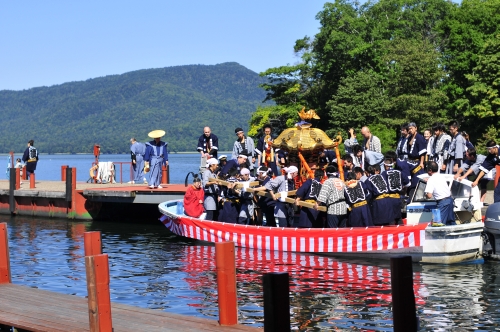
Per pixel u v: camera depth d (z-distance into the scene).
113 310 9.68
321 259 15.90
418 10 64.12
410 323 6.98
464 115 50.56
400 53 54.66
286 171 16.92
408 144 17.78
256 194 18.16
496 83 48.69
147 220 26.44
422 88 54.34
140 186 29.42
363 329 9.96
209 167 18.53
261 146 20.16
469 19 55.97
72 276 14.70
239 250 17.28
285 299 7.07
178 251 17.81
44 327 8.78
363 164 17.77
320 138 17.17
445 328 9.93
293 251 16.44
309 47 67.94
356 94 54.44
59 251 18.38
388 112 54.47
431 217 15.34
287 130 17.88
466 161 17.86
